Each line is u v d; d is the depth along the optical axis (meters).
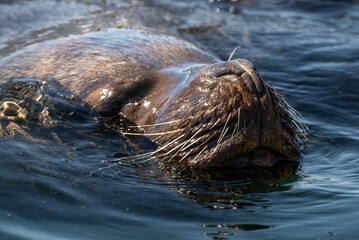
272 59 34.03
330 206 17.53
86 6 35.69
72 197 17.27
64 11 34.19
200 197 17.84
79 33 27.98
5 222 15.78
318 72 32.41
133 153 20.09
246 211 17.19
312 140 23.50
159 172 19.12
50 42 26.83
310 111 27.34
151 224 16.23
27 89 23.39
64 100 22.70
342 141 23.56
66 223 16.05
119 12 34.88
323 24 42.28
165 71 22.77
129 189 17.92
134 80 22.30
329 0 47.69
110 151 20.20
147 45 25.27
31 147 19.83
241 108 18.42
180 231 15.90
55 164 18.94
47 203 16.86
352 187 18.89
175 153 19.69
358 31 40.62
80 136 21.00
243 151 19.16
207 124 19.00
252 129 18.69
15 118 21.69
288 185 18.97
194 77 20.14
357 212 17.05
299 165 20.64
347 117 26.89
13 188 17.36
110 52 24.47
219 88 18.83
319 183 19.20
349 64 33.59
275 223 16.50
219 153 19.03
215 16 41.00
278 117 19.31
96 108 22.22
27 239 15.02
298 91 29.78
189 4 42.38
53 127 21.39
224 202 17.66
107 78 22.73
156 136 20.36
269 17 43.00
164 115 20.27
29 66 24.89
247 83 18.30
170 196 17.72
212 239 15.47
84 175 18.47
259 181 19.11
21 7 34.62
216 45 34.69
